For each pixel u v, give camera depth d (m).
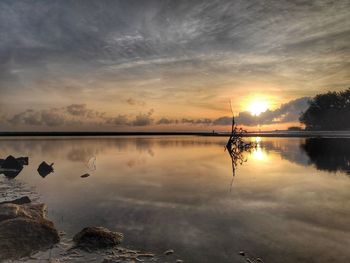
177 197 13.12
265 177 18.22
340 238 8.20
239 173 19.95
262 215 10.37
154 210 11.09
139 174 20.02
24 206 10.55
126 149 45.28
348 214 10.41
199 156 32.81
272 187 15.15
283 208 11.24
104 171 21.64
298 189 14.59
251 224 9.42
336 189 14.54
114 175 19.75
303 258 6.99
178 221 9.74
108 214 10.59
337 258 6.97
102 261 6.90
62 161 28.94
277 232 8.69
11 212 8.96
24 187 16.14
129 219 10.00
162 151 40.62
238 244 7.82
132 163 26.47
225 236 8.39
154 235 8.50
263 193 13.79
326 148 38.84
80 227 9.25
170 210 11.07
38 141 86.44
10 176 20.27
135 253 7.31
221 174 19.66
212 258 7.03
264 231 8.78
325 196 13.12
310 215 10.33
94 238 7.83
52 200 12.86
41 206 10.87
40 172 21.92
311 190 14.34
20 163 25.09
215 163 25.91
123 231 8.84
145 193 14.02
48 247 7.65
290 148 40.94
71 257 7.10
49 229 8.19
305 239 8.13
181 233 8.64
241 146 42.12
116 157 32.22
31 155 36.00
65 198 13.22
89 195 13.76
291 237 8.30
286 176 18.44
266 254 7.22
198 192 14.12
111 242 7.80
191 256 7.13
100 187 15.70
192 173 20.25
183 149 44.50
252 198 12.85
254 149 40.75
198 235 8.48
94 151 41.66
